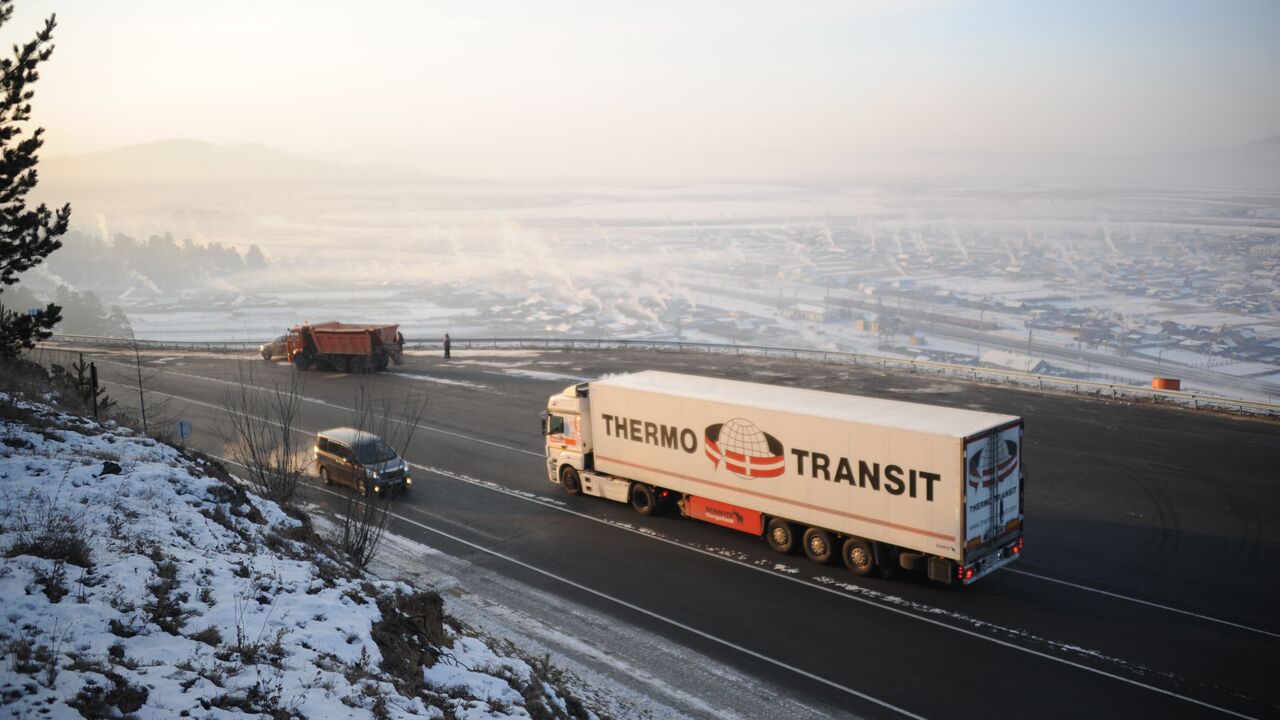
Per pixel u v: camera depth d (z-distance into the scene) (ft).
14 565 31.78
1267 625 51.55
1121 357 536.42
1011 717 42.57
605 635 52.70
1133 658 47.96
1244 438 92.32
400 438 104.01
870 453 56.85
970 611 54.49
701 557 65.21
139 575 33.86
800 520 62.03
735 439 65.16
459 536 71.10
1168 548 63.93
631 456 73.87
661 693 45.60
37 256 59.93
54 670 25.00
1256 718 41.81
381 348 150.41
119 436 58.03
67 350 194.18
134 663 27.30
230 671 28.45
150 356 178.81
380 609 38.68
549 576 62.39
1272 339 582.35
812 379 130.31
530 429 107.65
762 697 45.16
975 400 113.50
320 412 117.91
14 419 55.26
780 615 54.85
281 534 47.39
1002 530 56.08
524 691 37.65
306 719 26.86
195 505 45.03
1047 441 93.35
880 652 49.57
